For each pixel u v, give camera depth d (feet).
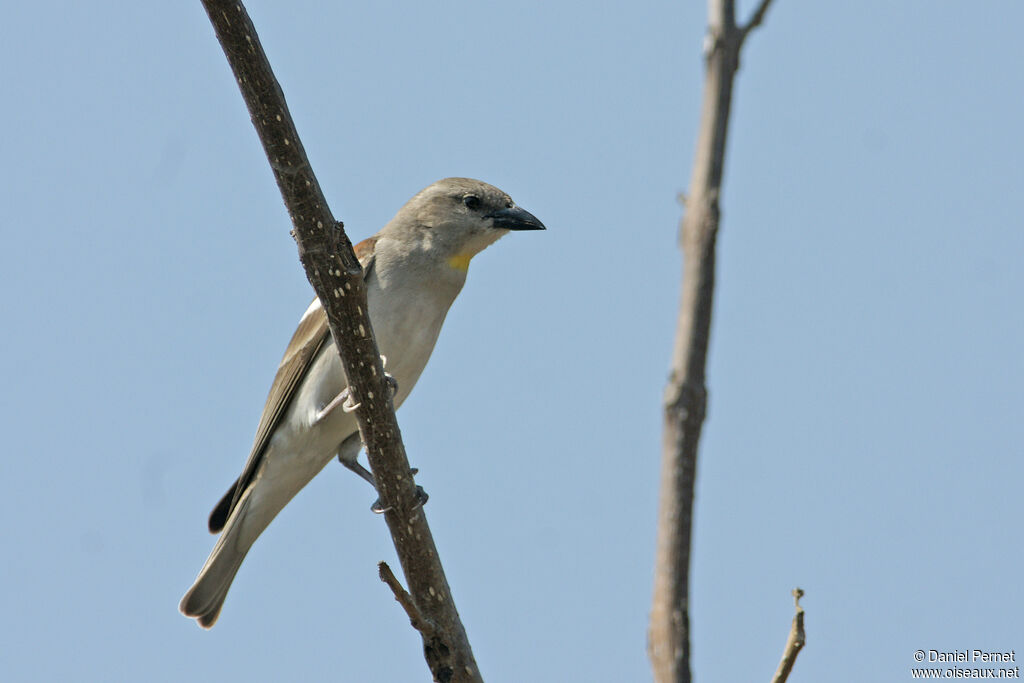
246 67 28.02
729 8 17.57
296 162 29.09
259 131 28.89
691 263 16.47
